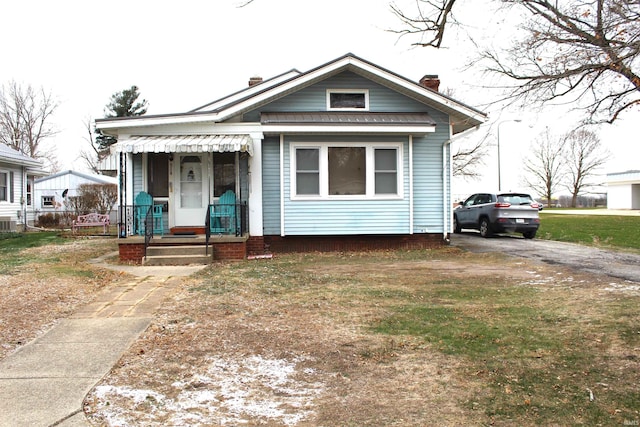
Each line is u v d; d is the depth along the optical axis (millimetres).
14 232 22391
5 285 8703
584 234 18766
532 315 6789
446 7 9086
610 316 6371
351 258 13031
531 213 17969
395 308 7379
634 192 47781
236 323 6570
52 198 36312
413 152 14609
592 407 4098
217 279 9609
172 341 5871
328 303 7691
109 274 10305
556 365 4977
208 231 12234
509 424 3869
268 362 5211
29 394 4414
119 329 6359
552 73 7930
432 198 14727
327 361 5238
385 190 14344
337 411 4117
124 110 49219
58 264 11516
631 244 15367
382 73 14039
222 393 4469
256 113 14266
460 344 5691
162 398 4355
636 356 5059
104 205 32500
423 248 14672
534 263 11500
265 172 14156
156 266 11609
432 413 4066
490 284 9164
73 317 6938
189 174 13852
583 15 7172
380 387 4590
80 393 4434
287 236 14148
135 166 13664
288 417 4012
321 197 14078
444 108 14516
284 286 8977
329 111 14320
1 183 23734
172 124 13508
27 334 6203
